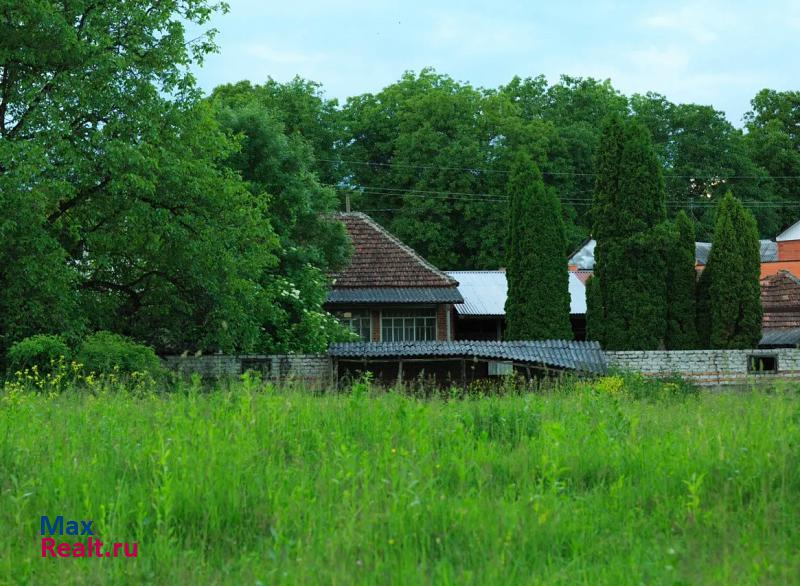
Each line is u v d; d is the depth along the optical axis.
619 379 31.64
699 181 92.31
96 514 10.42
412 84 88.56
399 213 79.81
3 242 28.83
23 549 9.67
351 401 16.17
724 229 50.12
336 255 46.44
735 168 93.19
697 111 93.19
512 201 49.59
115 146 30.09
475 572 8.77
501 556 8.86
